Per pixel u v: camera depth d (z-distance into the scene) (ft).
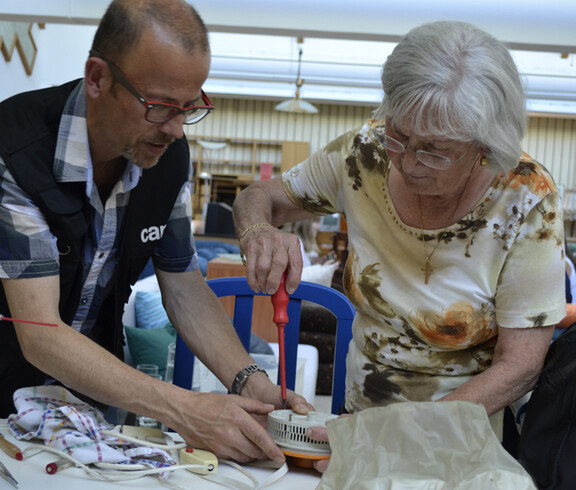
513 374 3.97
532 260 4.04
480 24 16.06
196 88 3.46
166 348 9.34
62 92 3.97
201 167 47.50
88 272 4.29
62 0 15.35
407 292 4.38
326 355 13.97
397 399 4.52
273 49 28.60
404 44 3.62
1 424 3.71
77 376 3.61
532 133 45.75
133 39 3.34
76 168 3.85
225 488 3.11
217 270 12.52
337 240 17.31
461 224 4.15
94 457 3.18
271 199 5.07
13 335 4.30
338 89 36.04
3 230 3.71
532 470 3.33
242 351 4.52
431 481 2.74
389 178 4.41
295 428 3.42
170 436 3.71
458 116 3.42
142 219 4.39
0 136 3.76
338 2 16.26
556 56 28.32
